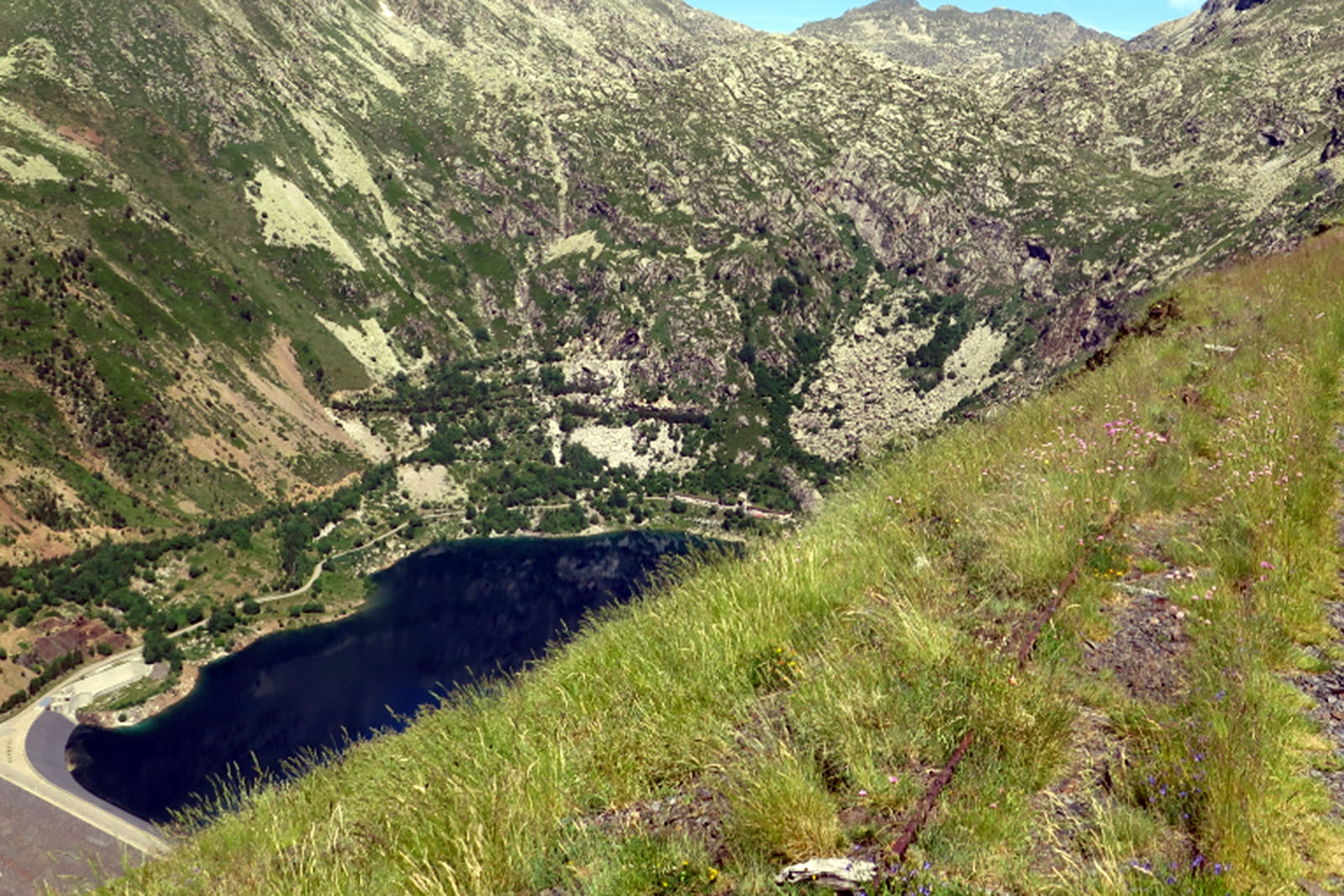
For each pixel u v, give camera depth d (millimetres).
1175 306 24516
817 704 6711
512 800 6574
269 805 10453
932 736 6195
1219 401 14641
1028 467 12453
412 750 9609
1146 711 6324
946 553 10023
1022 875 4746
